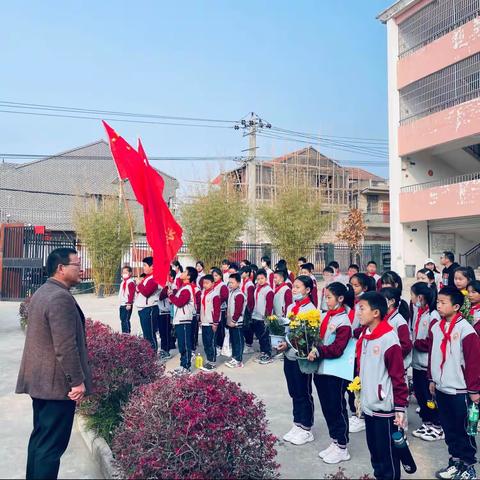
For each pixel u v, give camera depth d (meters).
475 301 4.82
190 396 3.52
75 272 3.71
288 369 4.68
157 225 6.37
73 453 4.43
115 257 19.28
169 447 3.30
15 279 16.95
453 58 17.70
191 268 7.23
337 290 4.28
